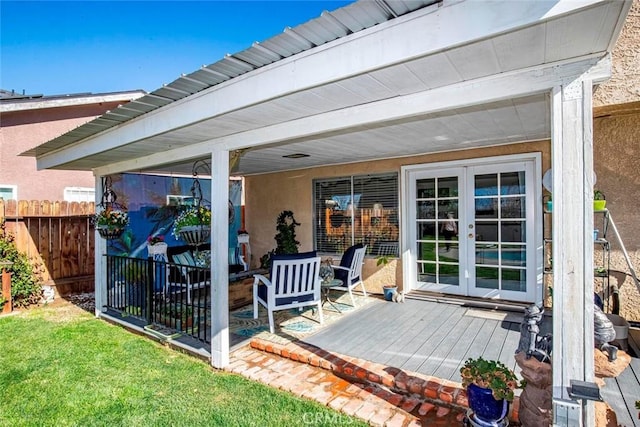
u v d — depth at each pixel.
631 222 3.67
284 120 2.99
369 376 3.20
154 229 7.50
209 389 3.17
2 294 5.82
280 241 7.55
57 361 3.83
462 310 5.09
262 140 3.21
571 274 1.88
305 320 4.83
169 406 2.91
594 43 1.70
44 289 6.67
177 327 4.61
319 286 4.70
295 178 7.52
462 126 3.75
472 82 2.15
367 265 6.41
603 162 3.77
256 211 8.34
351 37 2.00
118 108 3.25
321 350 3.76
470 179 5.52
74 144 4.68
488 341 3.89
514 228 5.20
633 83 3.14
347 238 6.77
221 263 3.62
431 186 5.87
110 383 3.31
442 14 1.72
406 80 2.13
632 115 3.63
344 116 2.68
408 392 2.99
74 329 4.95
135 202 7.25
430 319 4.71
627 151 3.66
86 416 2.80
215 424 2.65
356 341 4.00
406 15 1.81
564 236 1.88
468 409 2.60
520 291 5.17
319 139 4.28
